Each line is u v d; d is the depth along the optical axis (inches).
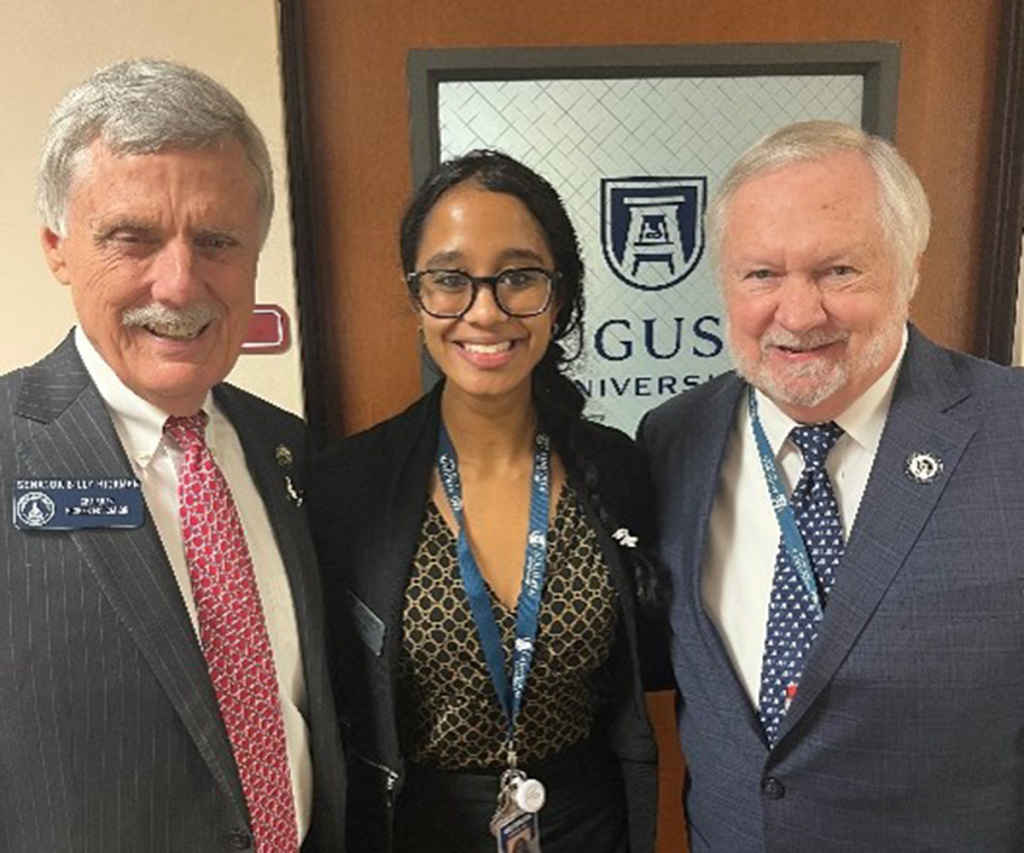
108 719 36.7
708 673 47.7
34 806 36.1
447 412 52.5
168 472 41.2
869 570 42.6
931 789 42.6
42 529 36.6
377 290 65.4
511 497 52.0
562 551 50.8
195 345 38.4
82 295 37.4
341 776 46.4
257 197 39.4
